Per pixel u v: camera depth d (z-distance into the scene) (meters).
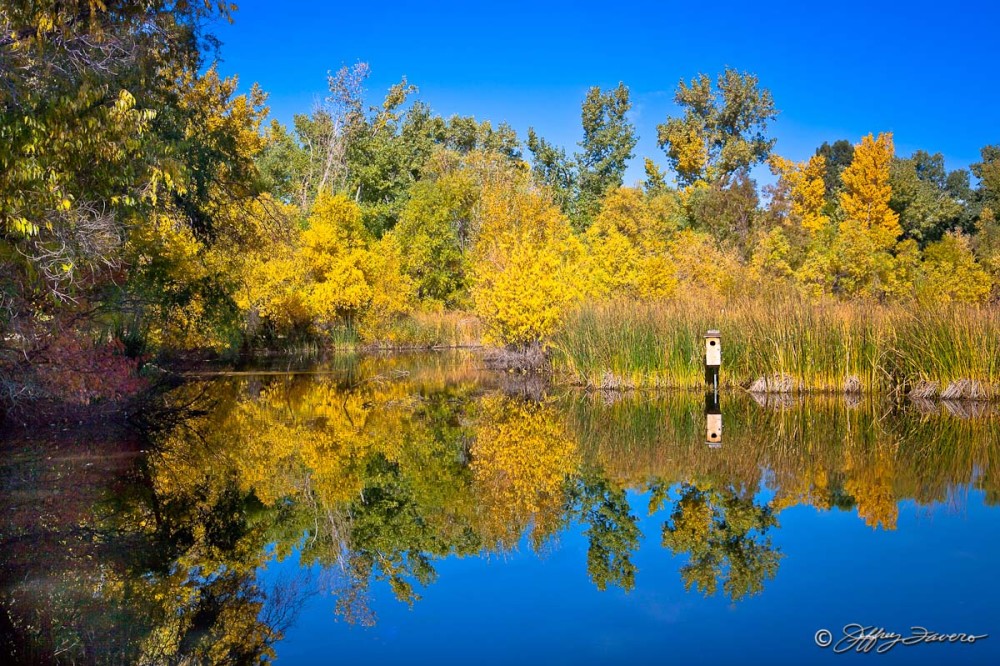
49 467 9.06
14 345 10.63
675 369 16.33
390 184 44.47
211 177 13.85
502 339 21.38
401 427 12.38
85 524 6.92
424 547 6.44
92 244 8.70
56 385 11.48
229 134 14.77
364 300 29.70
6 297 9.16
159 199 12.57
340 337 29.75
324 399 15.69
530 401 15.15
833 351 15.41
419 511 7.54
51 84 7.79
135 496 7.91
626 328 16.67
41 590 5.38
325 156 43.84
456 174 41.09
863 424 12.13
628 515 7.30
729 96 47.41
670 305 17.27
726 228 38.94
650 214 40.06
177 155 11.59
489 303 21.09
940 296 20.34
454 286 38.75
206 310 16.64
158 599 5.30
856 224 30.70
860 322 15.45
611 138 51.25
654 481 8.62
